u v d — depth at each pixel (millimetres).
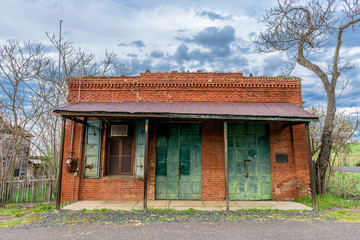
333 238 4859
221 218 6344
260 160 9008
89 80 9336
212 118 7289
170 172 8922
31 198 8797
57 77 13203
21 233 5309
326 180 9156
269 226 5672
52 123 12516
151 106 8195
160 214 6746
